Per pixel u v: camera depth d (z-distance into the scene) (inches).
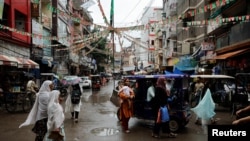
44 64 1182.3
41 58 1130.7
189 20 1346.0
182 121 410.3
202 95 503.5
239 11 802.8
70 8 1835.6
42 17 1184.2
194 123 489.4
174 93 418.0
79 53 1952.5
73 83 507.2
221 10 855.7
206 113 452.1
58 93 264.7
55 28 1359.5
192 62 1212.5
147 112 438.3
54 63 1307.8
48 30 1280.8
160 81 376.2
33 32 1055.6
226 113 612.1
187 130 427.2
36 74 1051.9
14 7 903.1
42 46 1084.5
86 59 2288.4
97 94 1214.9
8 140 362.9
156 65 2110.0
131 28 677.3
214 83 724.0
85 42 1208.2
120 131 418.0
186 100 441.1
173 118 408.5
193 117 562.3
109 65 2864.2
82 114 593.3
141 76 450.0
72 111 516.4
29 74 843.4
